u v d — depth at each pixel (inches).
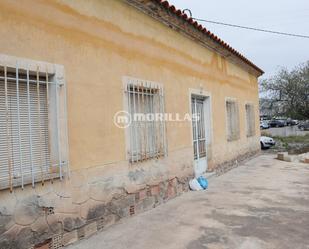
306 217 179.5
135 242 146.0
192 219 179.5
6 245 116.4
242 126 431.5
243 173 342.0
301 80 916.6
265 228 161.6
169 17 225.9
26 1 128.4
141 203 194.7
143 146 202.5
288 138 810.8
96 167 160.1
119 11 183.9
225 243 142.7
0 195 115.6
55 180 137.5
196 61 289.7
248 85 479.2
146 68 207.3
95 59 163.3
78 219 147.9
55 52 140.6
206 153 318.0
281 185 272.4
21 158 124.7
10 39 121.8
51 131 141.3
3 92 127.0
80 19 155.1
